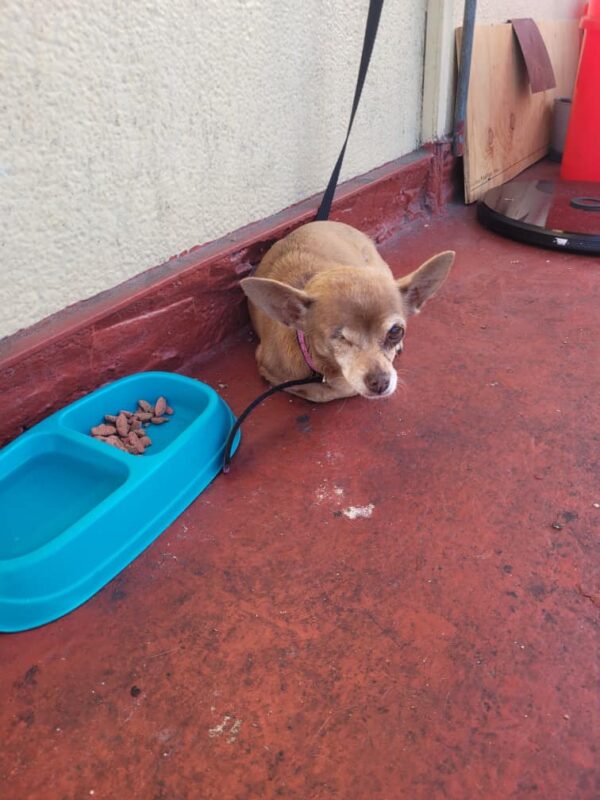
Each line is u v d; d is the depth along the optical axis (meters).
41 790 0.43
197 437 0.65
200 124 0.76
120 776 0.43
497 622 0.52
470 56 1.21
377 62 1.07
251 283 0.63
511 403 0.77
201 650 0.51
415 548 0.59
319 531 0.61
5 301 0.62
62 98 0.60
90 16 0.60
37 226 0.62
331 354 0.67
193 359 0.85
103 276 0.71
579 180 1.45
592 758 0.44
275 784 0.43
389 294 0.65
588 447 0.69
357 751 0.44
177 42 0.69
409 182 1.24
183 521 0.62
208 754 0.44
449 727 0.45
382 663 0.50
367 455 0.70
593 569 0.56
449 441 0.71
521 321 0.94
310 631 0.52
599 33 1.32
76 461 0.64
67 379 0.68
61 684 0.49
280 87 0.87
